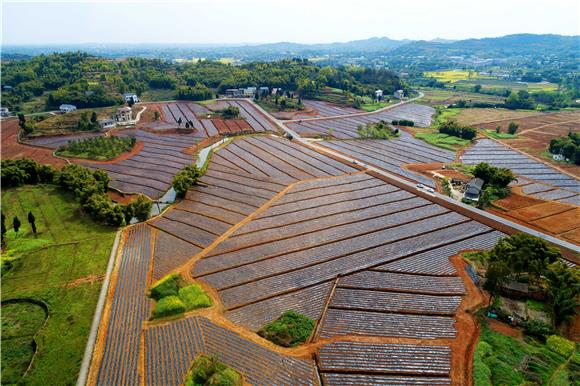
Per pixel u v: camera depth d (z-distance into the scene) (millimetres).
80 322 41781
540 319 41875
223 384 33000
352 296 46938
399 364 36875
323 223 65750
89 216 66875
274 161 100188
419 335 40562
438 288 48156
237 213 69750
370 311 44469
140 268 52250
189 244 58844
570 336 39719
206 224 65375
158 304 44219
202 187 82312
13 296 45688
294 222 66062
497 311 42656
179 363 36500
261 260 54344
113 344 38875
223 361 36656
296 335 39969
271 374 35438
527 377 34469
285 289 48031
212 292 47344
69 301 45125
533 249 46875
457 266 52844
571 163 100438
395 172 92688
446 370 36156
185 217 68125
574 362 36125
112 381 34562
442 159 103938
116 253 55844
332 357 37656
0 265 50531
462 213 69500
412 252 56438
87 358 37062
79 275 50188
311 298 46500
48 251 55344
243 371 35594
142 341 39344
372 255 55719
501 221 66188
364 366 36656
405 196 77625
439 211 70625
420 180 87188
